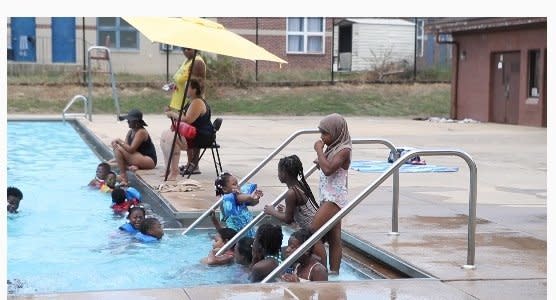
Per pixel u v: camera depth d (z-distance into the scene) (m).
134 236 7.93
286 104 31.67
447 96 33.78
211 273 6.61
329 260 6.54
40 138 19.14
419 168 13.59
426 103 32.91
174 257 7.15
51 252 7.30
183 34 9.53
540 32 25.61
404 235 7.54
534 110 26.06
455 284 5.68
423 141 19.70
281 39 37.31
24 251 7.32
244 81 32.75
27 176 12.45
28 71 32.56
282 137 20.16
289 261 5.75
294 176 6.80
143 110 29.31
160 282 6.33
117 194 9.38
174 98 11.43
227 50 9.41
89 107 23.05
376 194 10.34
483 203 9.79
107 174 11.20
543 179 12.59
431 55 39.84
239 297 5.02
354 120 28.27
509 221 8.49
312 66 38.00
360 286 5.43
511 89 27.67
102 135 18.47
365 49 38.16
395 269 6.54
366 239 7.33
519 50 26.86
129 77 33.47
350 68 38.06
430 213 8.89
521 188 11.39
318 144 6.46
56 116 25.47
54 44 34.28
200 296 5.03
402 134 21.88
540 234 7.73
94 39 34.47
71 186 11.36
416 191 10.76
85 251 7.36
